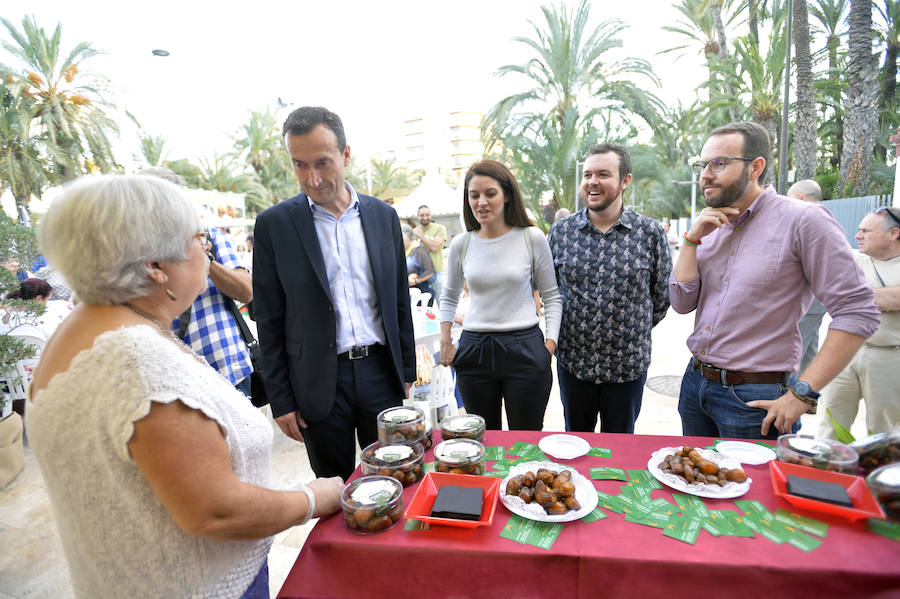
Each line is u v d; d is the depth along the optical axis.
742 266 1.52
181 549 0.84
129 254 0.75
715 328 1.58
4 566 2.03
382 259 1.71
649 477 1.17
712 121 18.80
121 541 0.81
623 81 16.33
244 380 2.03
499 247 2.01
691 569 0.85
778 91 13.03
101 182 0.76
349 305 1.68
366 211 1.72
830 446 1.11
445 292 2.26
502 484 1.14
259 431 0.96
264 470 0.99
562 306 2.09
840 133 15.29
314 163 1.51
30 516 2.40
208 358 1.91
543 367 1.97
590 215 2.06
